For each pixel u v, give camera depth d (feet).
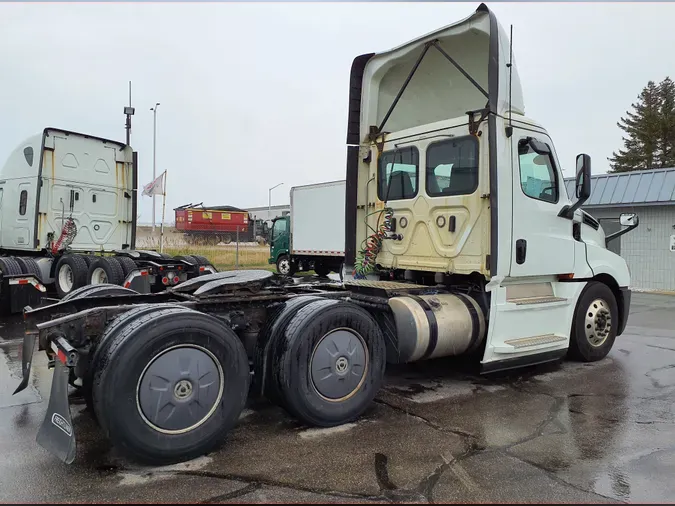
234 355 12.23
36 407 15.07
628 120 151.64
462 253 17.69
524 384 18.15
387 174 20.52
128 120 59.11
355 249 21.42
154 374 11.09
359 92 21.31
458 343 16.78
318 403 13.46
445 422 14.33
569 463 11.78
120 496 10.03
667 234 51.44
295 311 13.84
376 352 14.61
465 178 17.66
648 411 15.39
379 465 11.57
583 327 20.83
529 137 17.99
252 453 12.12
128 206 37.83
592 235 21.31
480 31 17.76
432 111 21.86
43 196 33.04
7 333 25.96
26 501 9.80
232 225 142.31
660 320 33.24
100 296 15.24
